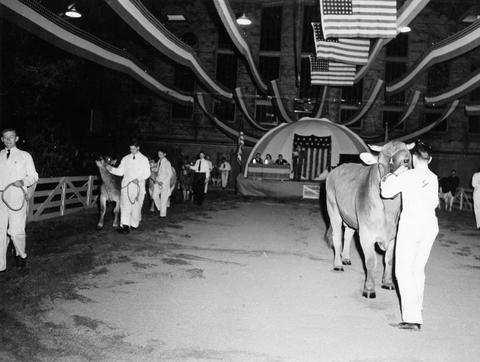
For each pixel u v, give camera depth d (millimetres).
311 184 19672
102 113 25453
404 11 10164
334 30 8664
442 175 29328
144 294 5477
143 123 30531
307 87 29906
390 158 4762
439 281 6777
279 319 4801
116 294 5438
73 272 6211
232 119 30406
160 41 12312
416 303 4562
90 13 24984
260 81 20766
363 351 4066
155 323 4594
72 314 4754
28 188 6098
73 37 11273
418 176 4621
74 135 24375
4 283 5574
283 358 3885
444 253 9086
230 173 28031
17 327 4352
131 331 4375
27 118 16594
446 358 3980
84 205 12906
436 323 4867
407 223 4586
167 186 11812
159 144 30375
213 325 4578
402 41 29953
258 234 10164
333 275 6707
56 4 19969
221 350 4012
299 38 18281
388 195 4691
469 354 4082
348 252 7418
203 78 17844
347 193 6141
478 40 12477
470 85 17984
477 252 9391
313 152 25125
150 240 8633
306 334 4418
